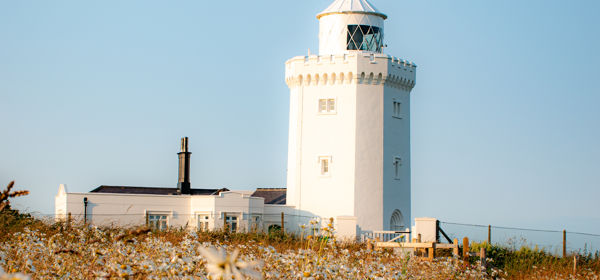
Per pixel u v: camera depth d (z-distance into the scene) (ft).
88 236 48.21
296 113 170.71
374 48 173.99
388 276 40.11
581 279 81.35
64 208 144.77
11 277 17.37
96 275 27.58
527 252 104.06
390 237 158.81
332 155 165.48
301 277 31.83
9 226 65.46
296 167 169.17
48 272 29.76
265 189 192.75
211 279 25.14
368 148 163.73
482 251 86.17
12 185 21.97
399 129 170.91
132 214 152.15
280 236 104.32
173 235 72.95
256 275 17.24
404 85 172.86
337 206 163.53
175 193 175.83
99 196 148.36
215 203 155.53
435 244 90.17
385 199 164.04
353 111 164.45
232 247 47.96
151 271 28.14
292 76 170.91
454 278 58.75
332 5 176.45
